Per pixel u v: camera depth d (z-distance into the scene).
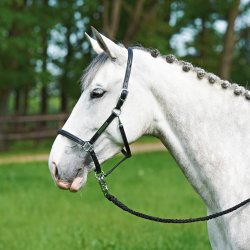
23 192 13.16
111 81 3.79
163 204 11.34
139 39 23.58
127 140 3.81
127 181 14.30
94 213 10.77
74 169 3.81
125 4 24.61
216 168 3.85
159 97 3.87
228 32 24.81
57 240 8.55
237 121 3.89
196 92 3.89
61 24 24.45
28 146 24.41
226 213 3.74
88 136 3.80
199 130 3.86
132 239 8.29
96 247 7.86
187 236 8.27
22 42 21.33
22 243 8.46
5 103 23.98
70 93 25.91
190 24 30.02
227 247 3.86
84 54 27.05
